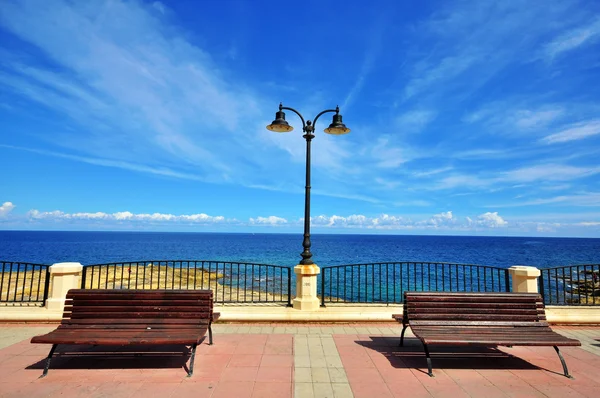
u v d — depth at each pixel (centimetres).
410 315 464
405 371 423
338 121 712
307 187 716
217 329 606
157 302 456
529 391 369
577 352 497
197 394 356
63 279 659
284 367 432
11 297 1162
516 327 459
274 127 713
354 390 369
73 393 357
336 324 645
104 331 431
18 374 404
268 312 651
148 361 448
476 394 362
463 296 470
